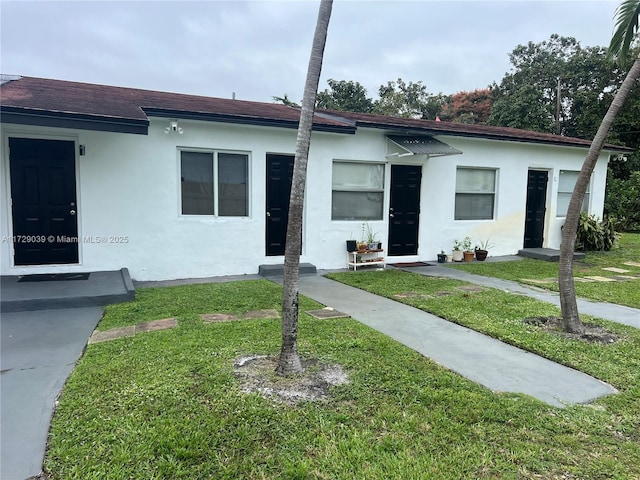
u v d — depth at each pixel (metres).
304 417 2.83
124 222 7.20
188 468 2.28
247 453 2.43
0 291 5.72
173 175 7.46
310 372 3.55
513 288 7.27
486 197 10.88
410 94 33.38
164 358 3.78
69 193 6.88
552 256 10.35
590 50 26.78
